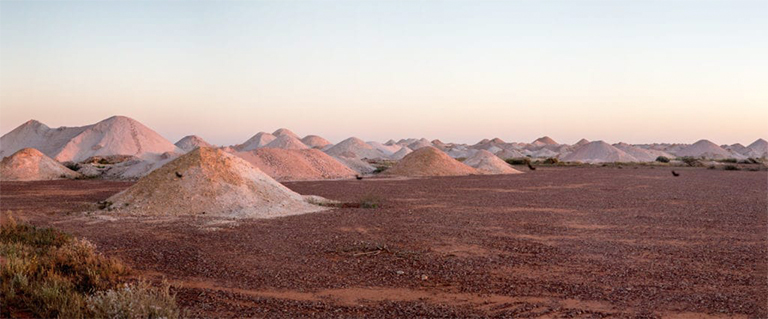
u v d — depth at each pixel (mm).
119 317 6828
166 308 7148
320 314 7969
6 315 6844
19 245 11430
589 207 23031
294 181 43281
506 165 59500
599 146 104938
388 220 18719
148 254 12523
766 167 69375
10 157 47062
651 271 10828
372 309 8250
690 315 7941
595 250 13109
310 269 11008
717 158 114938
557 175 52125
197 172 23062
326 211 21625
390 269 11008
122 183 40531
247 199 22031
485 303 8602
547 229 16594
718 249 13211
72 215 20219
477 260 11898
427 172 51625
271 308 8250
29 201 26047
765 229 16547
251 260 11891
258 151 51312
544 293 9195
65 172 47719
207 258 12094
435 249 13188
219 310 8078
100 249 13156
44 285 7898
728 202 25000
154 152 91688
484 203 24891
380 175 51469
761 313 8016
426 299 8844
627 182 40844
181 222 18234
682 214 20406
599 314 7996
